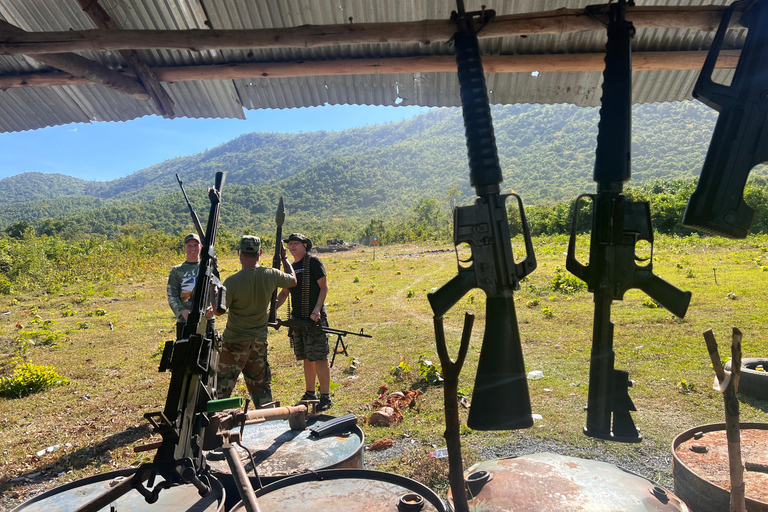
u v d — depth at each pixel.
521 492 1.86
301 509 2.07
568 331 8.44
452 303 1.55
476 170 1.55
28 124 4.31
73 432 5.12
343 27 2.42
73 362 8.09
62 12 3.49
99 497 1.69
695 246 20.84
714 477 2.32
